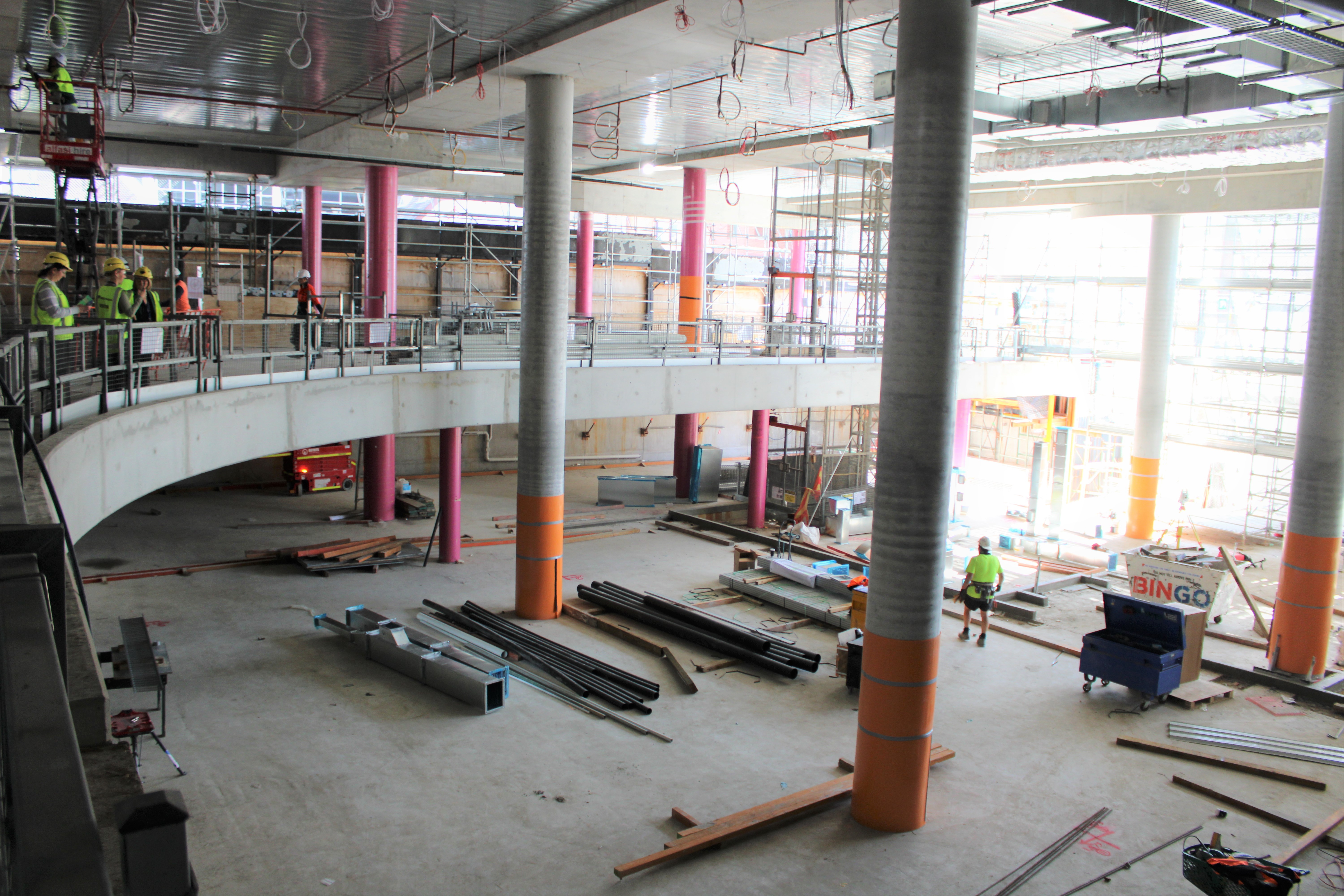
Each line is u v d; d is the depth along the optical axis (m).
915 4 9.37
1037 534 26.38
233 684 14.21
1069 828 10.80
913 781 10.52
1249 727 13.90
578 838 10.30
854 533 27.16
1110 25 11.12
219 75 17.12
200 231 28.48
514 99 17.91
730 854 10.09
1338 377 14.87
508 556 22.59
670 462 38.84
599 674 14.91
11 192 23.98
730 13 12.03
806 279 39.28
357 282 32.62
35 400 9.10
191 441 11.99
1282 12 10.38
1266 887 8.45
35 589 1.88
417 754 12.18
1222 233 30.25
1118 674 14.32
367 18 13.42
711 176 32.12
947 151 9.52
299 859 9.70
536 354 17.17
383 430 17.44
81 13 13.29
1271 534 27.59
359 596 19.00
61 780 1.32
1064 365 30.22
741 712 13.95
